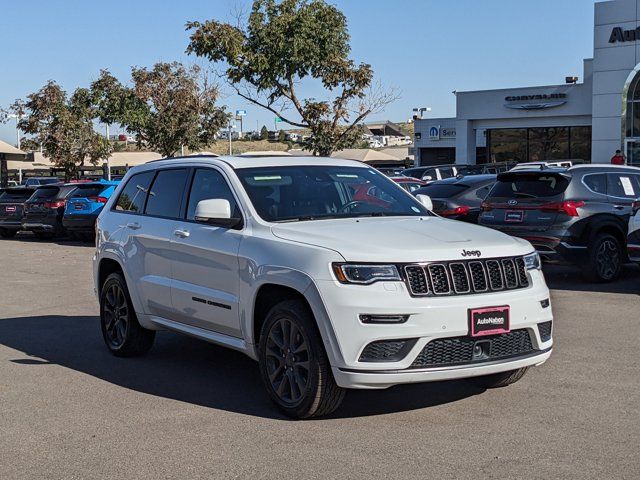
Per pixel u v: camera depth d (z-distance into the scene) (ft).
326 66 68.44
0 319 32.86
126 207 25.76
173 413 19.35
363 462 15.70
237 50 66.03
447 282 17.29
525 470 15.10
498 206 39.96
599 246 38.50
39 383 22.43
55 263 55.62
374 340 16.78
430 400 19.90
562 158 132.77
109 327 26.08
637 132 106.42
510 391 20.59
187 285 21.88
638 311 31.55
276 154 24.11
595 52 109.91
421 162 160.76
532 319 18.08
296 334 18.17
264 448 16.66
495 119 137.59
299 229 19.20
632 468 15.15
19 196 82.02
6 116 110.93
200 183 22.70
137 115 105.09
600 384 21.16
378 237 18.19
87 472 15.66
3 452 16.90
